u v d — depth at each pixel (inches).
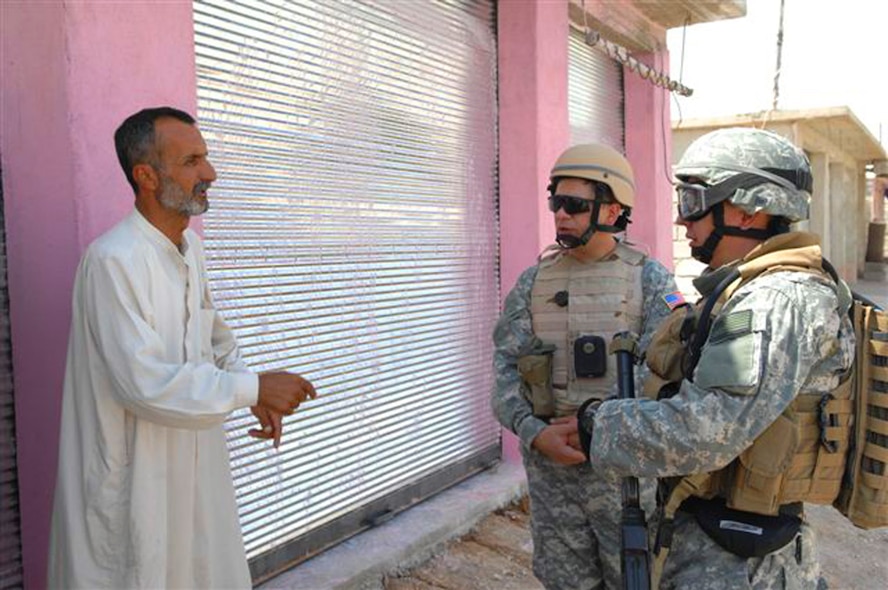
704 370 62.9
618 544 95.9
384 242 150.1
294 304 127.9
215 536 82.6
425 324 162.7
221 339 89.4
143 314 72.6
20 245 91.4
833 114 424.5
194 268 81.0
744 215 70.2
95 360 73.3
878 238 878.4
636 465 64.5
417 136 160.4
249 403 76.0
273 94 123.6
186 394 71.4
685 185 71.9
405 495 155.3
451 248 171.9
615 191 98.0
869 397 65.1
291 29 127.0
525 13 183.9
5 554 91.5
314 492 132.0
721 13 264.5
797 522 66.4
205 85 111.7
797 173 69.4
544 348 103.0
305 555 130.4
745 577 65.4
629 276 102.6
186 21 100.8
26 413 92.0
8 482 92.0
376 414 147.5
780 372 60.8
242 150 118.1
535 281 107.7
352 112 141.4
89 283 72.6
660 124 278.8
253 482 119.4
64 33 86.0
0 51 90.7
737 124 439.5
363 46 144.3
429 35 164.1
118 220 91.8
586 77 250.7
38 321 90.7
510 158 187.8
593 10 229.0
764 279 64.6
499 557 146.6
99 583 74.1
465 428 175.9
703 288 70.5
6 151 91.4
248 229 119.1
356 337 142.3
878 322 65.6
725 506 67.4
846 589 150.4
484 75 183.6
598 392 99.0
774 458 62.8
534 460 102.3
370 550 135.2
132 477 73.3
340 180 138.4
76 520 74.5
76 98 87.0
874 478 64.3
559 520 99.7
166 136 74.6
